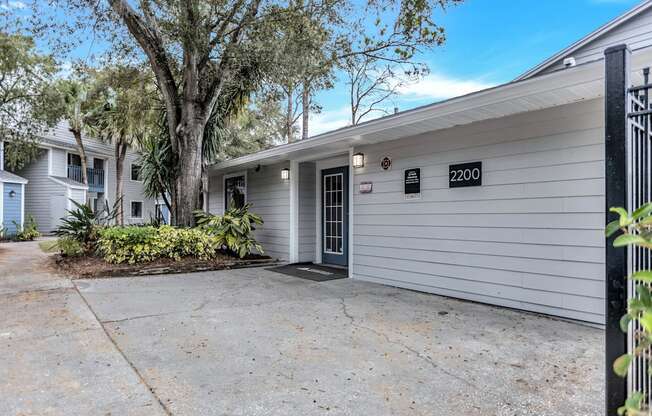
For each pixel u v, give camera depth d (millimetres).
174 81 8664
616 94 1607
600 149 3832
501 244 4598
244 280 6332
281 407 2260
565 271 4066
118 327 3715
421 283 5508
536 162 4297
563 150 4090
